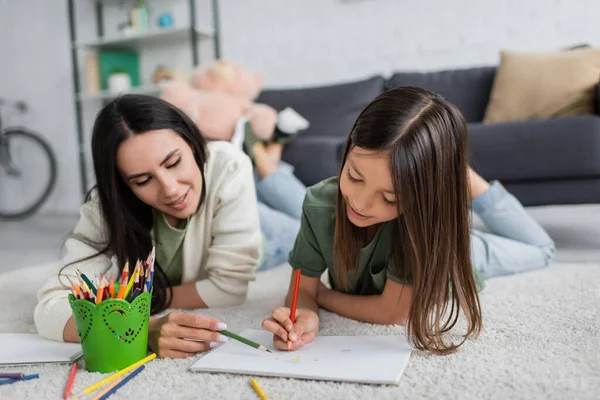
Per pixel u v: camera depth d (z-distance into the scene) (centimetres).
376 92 279
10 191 446
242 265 117
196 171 104
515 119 232
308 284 110
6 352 88
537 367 77
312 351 84
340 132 267
